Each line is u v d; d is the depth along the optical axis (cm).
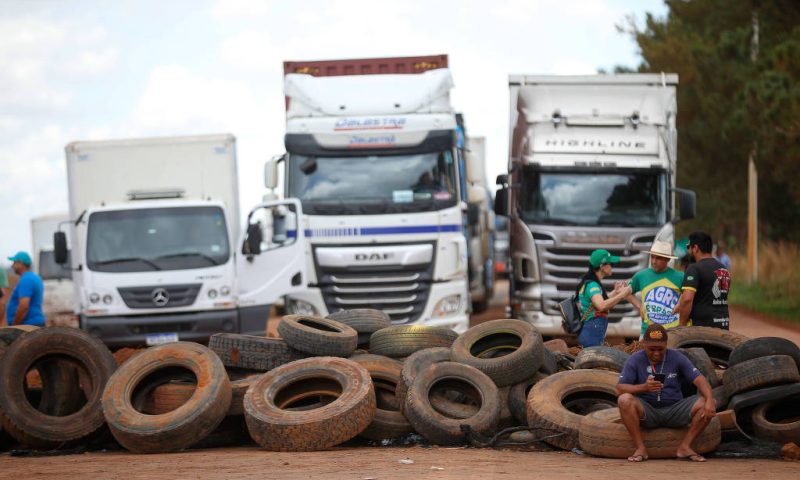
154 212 1883
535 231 2066
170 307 1834
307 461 963
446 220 1975
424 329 1327
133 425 1077
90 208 1880
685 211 2066
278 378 1120
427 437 1090
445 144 1980
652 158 2073
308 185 1975
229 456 1021
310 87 2023
